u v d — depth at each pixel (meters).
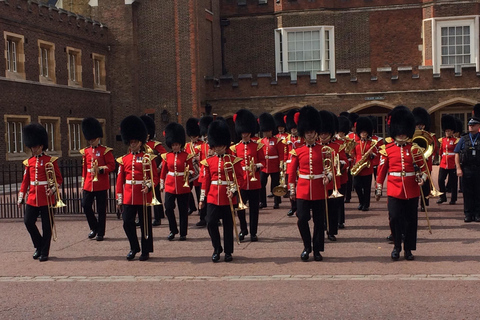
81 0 31.38
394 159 9.43
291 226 12.67
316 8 32.56
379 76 29.03
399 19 32.47
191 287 8.03
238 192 9.61
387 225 12.39
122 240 11.84
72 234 12.62
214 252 9.59
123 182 10.07
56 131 26.92
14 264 9.81
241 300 7.34
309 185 9.39
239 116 12.05
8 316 7.04
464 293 7.29
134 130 10.10
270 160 15.35
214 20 33.25
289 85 29.84
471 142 12.36
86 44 29.20
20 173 24.52
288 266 9.05
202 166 9.84
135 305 7.30
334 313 6.73
